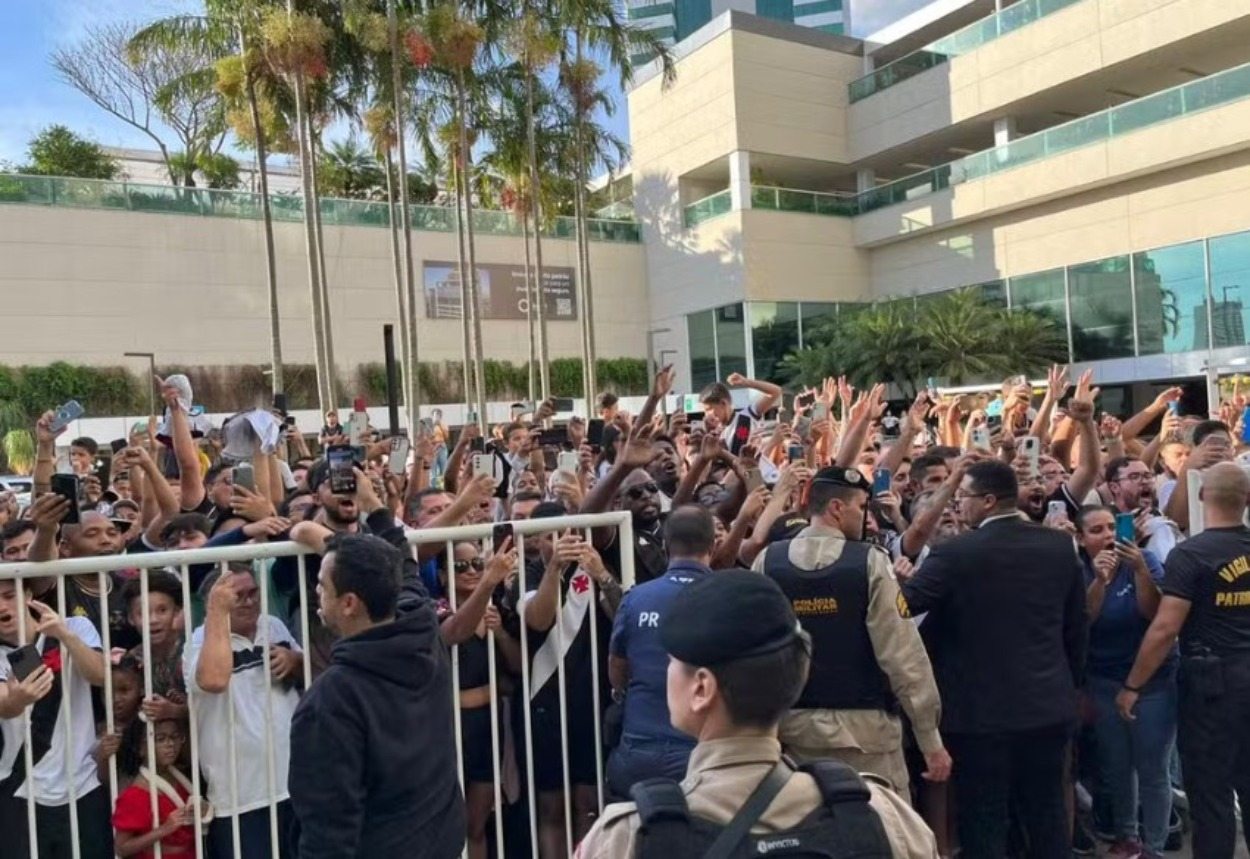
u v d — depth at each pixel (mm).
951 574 3742
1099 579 4406
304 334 30391
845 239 32625
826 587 3551
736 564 4363
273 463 5867
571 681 3846
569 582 3961
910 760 4316
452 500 4676
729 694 1582
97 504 6199
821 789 1581
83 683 3279
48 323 26688
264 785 3279
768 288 31188
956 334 26172
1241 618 3781
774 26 32031
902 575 4418
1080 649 3857
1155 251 24922
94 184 27562
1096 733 4523
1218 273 23578
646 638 3381
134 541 5543
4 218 26219
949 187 29453
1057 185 26312
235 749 3197
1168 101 23656
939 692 3850
